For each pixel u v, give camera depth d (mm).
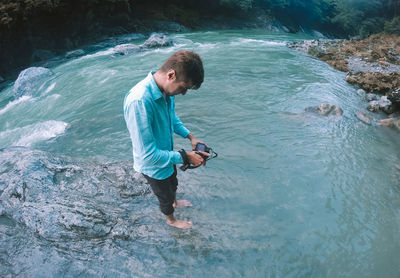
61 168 2910
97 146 3562
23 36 10531
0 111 5941
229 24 19250
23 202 2430
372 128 4027
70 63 8938
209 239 2133
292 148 3383
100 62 8562
